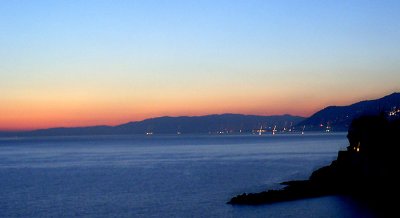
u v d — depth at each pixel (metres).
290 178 103.25
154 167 140.75
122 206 70.94
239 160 161.75
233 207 67.06
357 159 83.69
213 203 71.19
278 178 103.56
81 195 83.44
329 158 159.25
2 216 65.31
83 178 112.69
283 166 133.12
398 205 64.12
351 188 77.00
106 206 71.31
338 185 79.44
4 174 126.19
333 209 63.47
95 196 81.88
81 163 164.25
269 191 76.31
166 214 64.00
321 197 72.25
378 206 64.44
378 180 73.31
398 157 71.38
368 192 73.44
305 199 71.00
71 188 93.62
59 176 118.38
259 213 62.31
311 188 79.06
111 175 118.56
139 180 105.12
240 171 120.62
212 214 62.94
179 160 169.50
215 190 86.06
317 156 170.88
